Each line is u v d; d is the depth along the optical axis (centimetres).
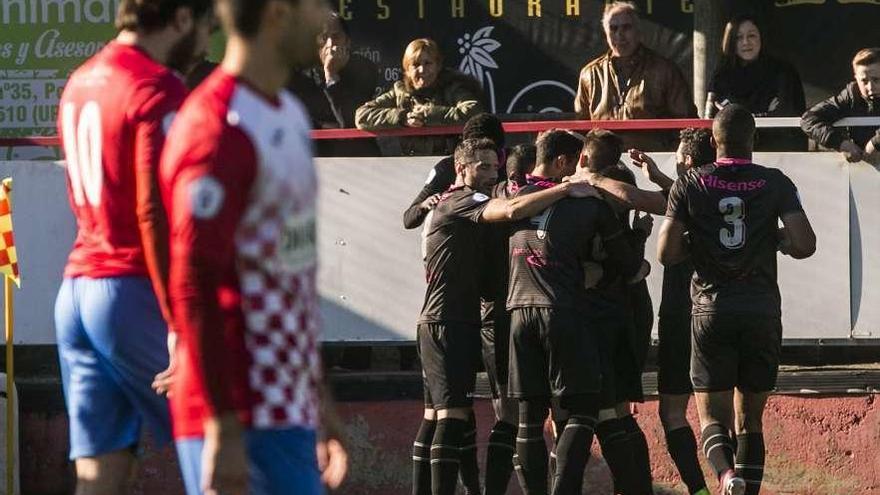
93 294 1689
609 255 2498
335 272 3030
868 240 2944
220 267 1217
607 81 3142
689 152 2605
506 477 2642
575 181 2533
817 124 2909
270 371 1259
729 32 3134
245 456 1227
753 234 2441
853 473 2873
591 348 2481
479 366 2645
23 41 3588
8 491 2862
